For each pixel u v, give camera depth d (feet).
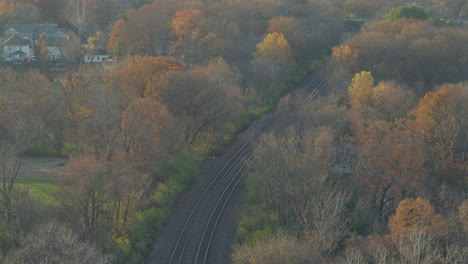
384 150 288.92
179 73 381.40
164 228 282.97
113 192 236.02
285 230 247.70
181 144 370.94
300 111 385.29
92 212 227.81
